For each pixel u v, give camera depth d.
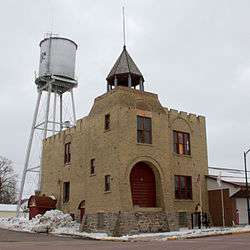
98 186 34.53
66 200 42.88
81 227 35.09
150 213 33.00
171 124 38.59
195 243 21.22
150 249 18.11
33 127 51.41
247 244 19.66
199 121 41.56
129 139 33.31
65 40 51.50
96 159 35.62
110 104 34.78
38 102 51.94
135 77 37.78
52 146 47.41
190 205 38.03
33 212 43.47
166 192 34.41
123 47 39.28
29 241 25.73
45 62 50.34
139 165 34.75
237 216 38.38
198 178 39.53
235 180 42.44
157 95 36.94
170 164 37.31
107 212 32.56
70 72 51.12
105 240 27.47
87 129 39.19
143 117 34.94
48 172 47.34
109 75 37.97
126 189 32.00
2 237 29.52
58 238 29.06
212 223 39.38
